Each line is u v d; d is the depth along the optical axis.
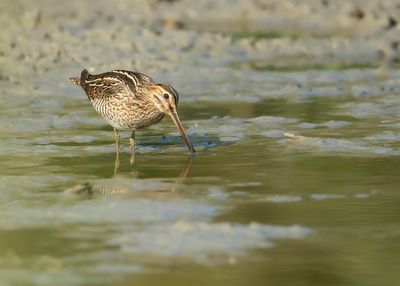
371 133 15.91
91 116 17.27
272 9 30.50
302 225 10.98
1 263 9.68
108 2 30.80
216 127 16.56
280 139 15.63
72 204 11.69
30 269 9.52
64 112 17.50
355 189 12.58
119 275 9.38
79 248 10.11
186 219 11.11
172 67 21.52
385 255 10.07
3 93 18.89
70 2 30.36
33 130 16.19
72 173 13.36
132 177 13.14
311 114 17.50
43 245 10.21
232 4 31.27
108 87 14.98
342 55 24.05
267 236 10.55
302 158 14.30
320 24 28.59
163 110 14.88
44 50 22.17
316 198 12.12
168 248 10.11
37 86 19.45
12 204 11.70
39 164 13.89
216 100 18.84
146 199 11.93
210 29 27.56
